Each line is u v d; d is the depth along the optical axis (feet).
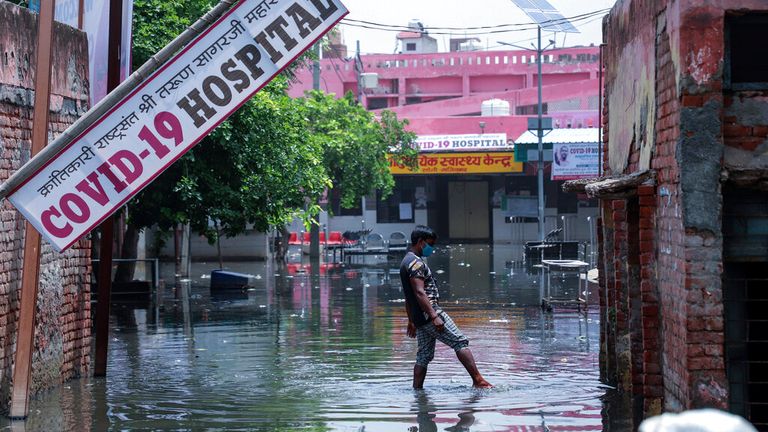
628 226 38.04
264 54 32.73
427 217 187.52
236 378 44.88
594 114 192.85
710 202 29.37
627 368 40.11
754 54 30.83
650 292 34.01
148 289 88.28
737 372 31.60
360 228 186.80
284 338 59.06
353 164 150.30
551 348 53.78
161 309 77.30
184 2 81.61
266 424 34.27
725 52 29.76
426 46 270.87
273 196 90.84
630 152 38.55
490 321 66.69
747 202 30.40
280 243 144.97
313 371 46.60
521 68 229.86
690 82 29.40
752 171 29.25
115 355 52.85
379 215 187.11
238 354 52.70
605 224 43.09
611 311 42.70
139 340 59.16
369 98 234.79
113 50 45.29
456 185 188.85
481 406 37.22
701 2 29.25
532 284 96.02
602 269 44.96
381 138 158.81
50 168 33.12
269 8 32.63
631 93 38.32
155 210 85.76
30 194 33.22
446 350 53.57
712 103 29.32
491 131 198.49
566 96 215.92
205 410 37.09
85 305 46.60
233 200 85.97
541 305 76.38
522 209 168.35
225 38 32.78
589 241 177.27
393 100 234.38
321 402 38.58
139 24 76.84
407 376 44.93
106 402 38.91
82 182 33.19
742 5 29.07
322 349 54.19
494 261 132.87
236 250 144.87
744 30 30.63
